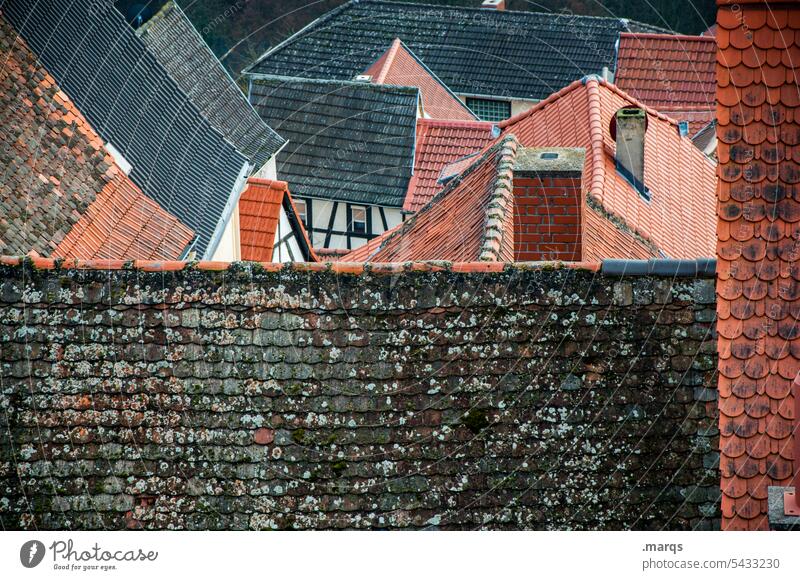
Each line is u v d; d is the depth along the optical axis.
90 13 71.31
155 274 39.62
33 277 39.50
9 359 38.81
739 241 33.84
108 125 67.06
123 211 62.97
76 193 60.44
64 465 37.91
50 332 39.06
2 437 38.12
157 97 73.88
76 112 64.69
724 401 33.44
